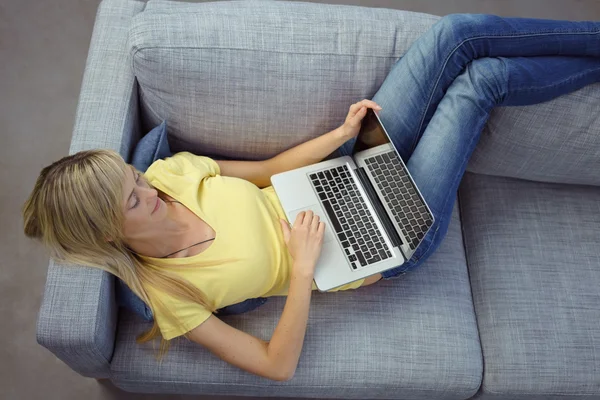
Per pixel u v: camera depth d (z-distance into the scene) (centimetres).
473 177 165
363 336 137
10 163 190
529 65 139
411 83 140
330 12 140
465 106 137
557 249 156
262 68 133
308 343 135
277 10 137
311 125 143
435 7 230
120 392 169
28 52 204
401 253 132
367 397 143
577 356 144
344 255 130
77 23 212
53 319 113
